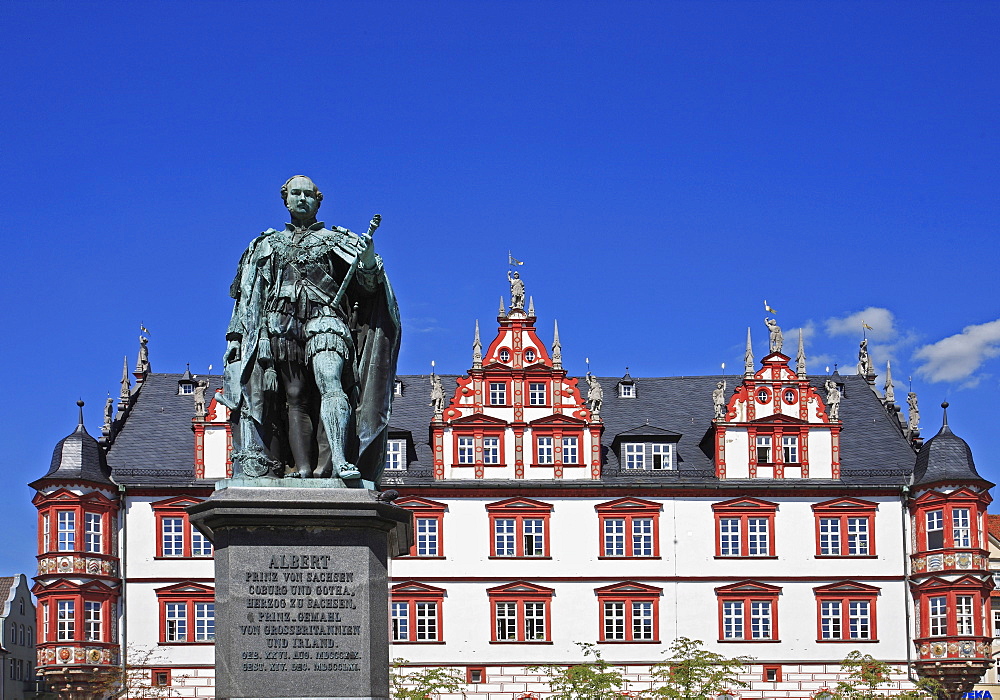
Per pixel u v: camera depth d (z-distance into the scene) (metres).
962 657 72.25
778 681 73.31
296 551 12.84
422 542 73.69
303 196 14.02
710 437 76.88
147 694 70.94
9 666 89.38
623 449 76.25
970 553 73.31
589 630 73.44
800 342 77.12
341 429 13.31
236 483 13.13
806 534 74.88
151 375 81.38
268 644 12.67
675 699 64.81
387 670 12.98
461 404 75.06
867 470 76.19
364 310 14.17
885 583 74.56
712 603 73.94
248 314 13.77
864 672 68.94
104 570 72.12
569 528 74.31
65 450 72.88
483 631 73.06
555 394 75.50
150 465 74.81
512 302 76.31
